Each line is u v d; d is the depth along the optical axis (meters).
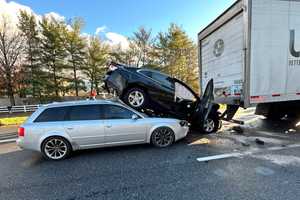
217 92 7.82
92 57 35.38
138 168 4.53
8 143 7.39
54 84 32.44
